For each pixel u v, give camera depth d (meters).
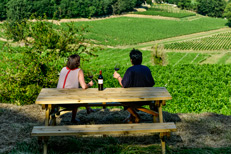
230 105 15.05
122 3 130.12
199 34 96.12
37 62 10.69
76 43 11.59
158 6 161.25
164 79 22.48
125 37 87.81
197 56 55.47
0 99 10.56
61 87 4.64
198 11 152.50
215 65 28.73
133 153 4.11
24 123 5.36
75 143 4.47
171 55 56.91
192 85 20.12
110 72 27.11
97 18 124.88
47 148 4.34
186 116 5.93
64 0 119.19
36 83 11.09
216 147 4.39
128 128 3.85
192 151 4.11
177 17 131.88
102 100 3.99
